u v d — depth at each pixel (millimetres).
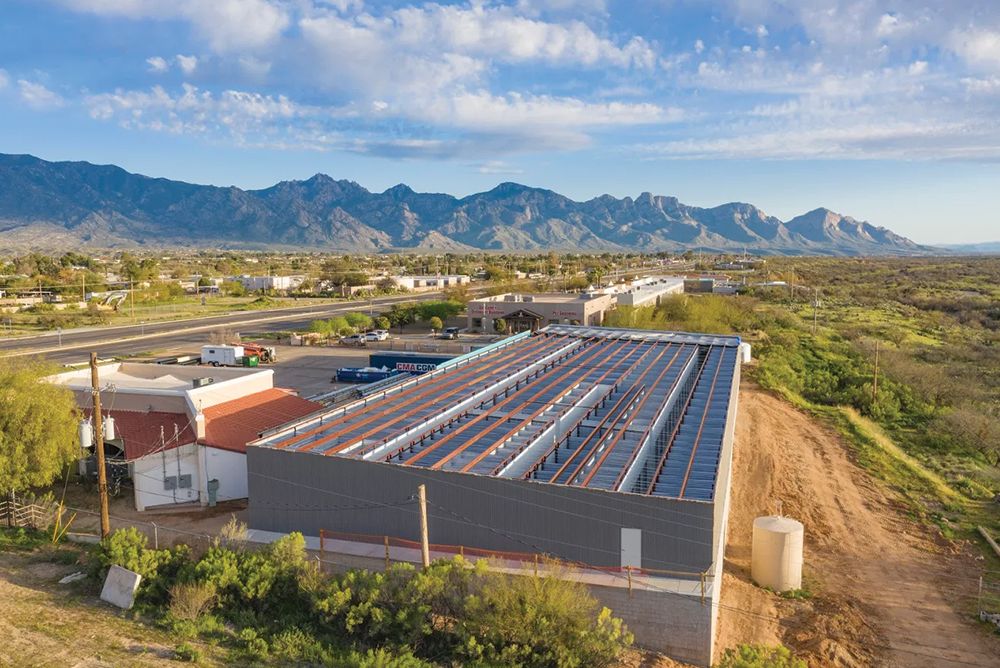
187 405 32281
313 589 18656
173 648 16266
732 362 44562
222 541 22328
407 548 22016
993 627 21578
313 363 68000
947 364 69562
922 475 37562
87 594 19359
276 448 23875
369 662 15695
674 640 18266
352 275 153500
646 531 19328
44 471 27047
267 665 15969
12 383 27672
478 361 42281
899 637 20906
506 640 16797
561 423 28734
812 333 86938
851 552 27375
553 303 84562
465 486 21141
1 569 20797
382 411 29922
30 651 15312
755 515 30844
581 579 19078
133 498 30844
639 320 77875
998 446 44062
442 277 172500
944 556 27266
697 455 25125
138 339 82312
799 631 20625
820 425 46656
